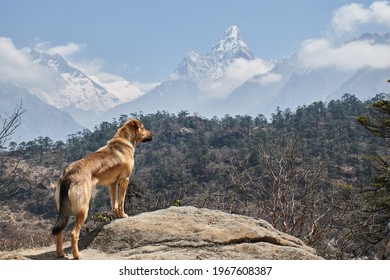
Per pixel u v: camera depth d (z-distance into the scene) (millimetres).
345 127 136125
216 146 139250
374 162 26031
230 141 136750
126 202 19812
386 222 21266
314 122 143750
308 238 18219
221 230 9055
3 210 75250
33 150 130500
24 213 79875
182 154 123812
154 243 8805
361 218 20781
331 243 20625
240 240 8938
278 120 160500
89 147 144875
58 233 8141
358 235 20188
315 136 127188
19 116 14562
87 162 8680
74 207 8172
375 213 21547
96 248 8914
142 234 8953
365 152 101812
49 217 82125
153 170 106000
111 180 9227
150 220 9312
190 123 162125
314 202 19641
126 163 9328
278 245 9156
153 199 20312
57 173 112500
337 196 22172
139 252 8539
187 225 9188
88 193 8398
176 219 9414
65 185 8211
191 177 92812
